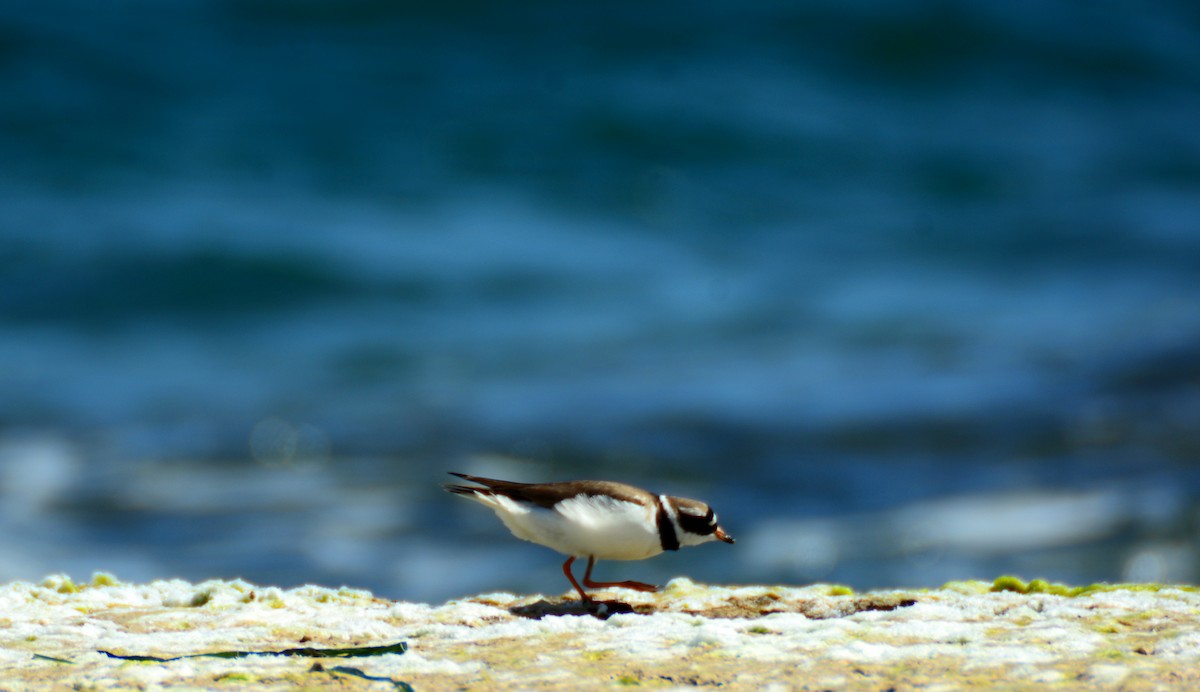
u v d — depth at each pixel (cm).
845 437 1906
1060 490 1606
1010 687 376
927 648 421
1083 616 481
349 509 1619
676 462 1822
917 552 1445
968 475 1700
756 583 1386
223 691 381
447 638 475
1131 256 3250
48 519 1552
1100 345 2336
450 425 2016
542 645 452
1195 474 1614
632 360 2461
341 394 2225
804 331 2681
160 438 1930
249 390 2247
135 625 514
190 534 1522
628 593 611
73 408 2092
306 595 596
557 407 2119
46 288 2897
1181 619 471
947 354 2398
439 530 1548
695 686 387
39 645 468
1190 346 2242
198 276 3002
